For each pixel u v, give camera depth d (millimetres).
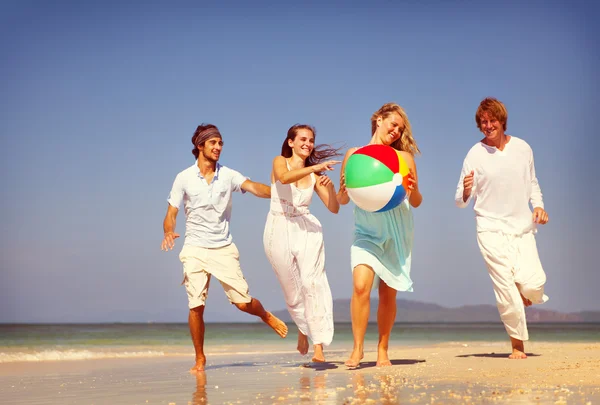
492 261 5543
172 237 5496
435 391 3691
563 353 6496
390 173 4797
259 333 20656
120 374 5734
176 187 5773
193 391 4180
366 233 5184
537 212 5547
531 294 5555
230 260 5758
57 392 4344
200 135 5730
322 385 4133
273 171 5547
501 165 5520
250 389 4152
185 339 15844
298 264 5465
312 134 5461
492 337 17219
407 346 10578
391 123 5160
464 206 5633
